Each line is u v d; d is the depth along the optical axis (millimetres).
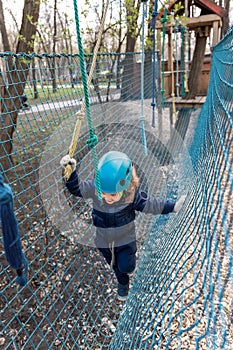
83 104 1902
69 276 3721
